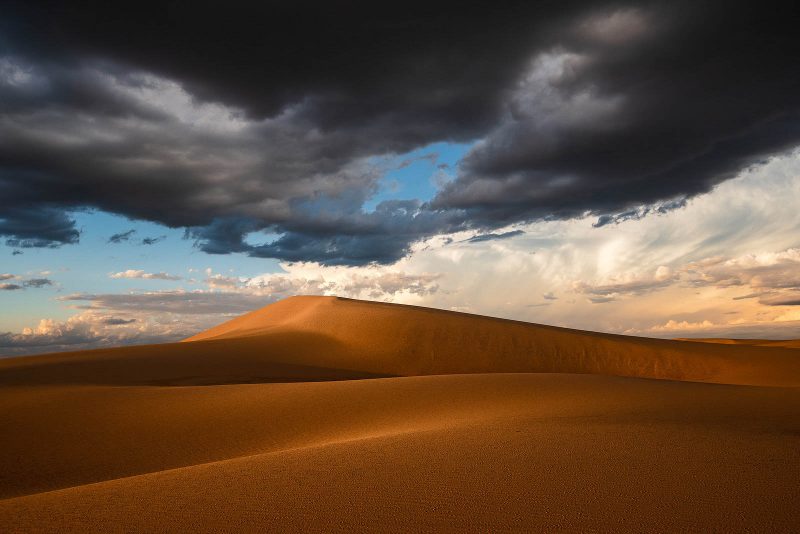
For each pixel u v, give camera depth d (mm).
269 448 16156
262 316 78062
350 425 17328
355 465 8852
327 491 7453
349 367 48906
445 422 15289
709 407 14438
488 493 6965
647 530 5547
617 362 56188
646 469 7711
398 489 7348
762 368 51969
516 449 9289
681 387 19141
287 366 43844
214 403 21219
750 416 12672
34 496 8195
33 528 6543
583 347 59219
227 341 52844
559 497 6672
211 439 17578
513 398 18297
